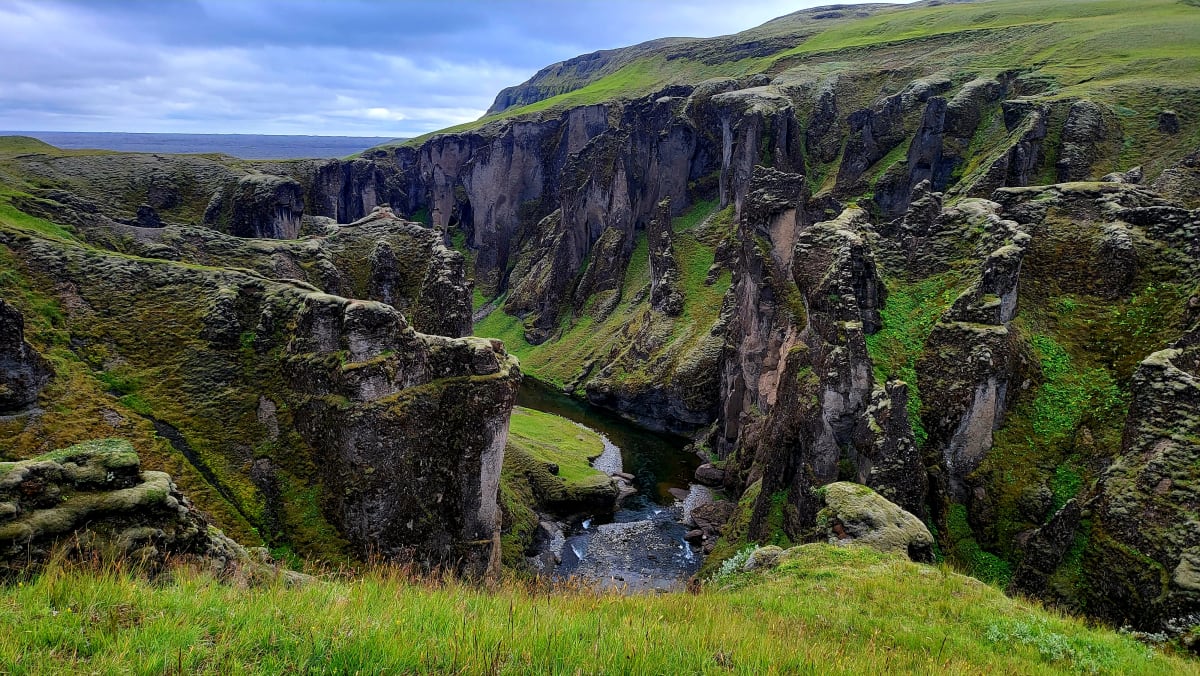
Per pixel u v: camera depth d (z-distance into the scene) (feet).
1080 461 133.08
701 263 459.73
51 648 32.68
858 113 510.17
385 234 340.80
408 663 34.30
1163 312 142.82
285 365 194.18
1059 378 145.69
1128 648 66.54
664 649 41.01
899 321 165.48
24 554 58.18
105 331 197.67
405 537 174.50
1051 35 504.02
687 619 54.85
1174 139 300.81
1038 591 107.04
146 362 194.29
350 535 170.30
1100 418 136.36
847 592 82.99
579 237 572.92
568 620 44.57
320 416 178.91
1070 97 337.93
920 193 312.71
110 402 179.83
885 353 159.12
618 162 547.90
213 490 171.63
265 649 35.27
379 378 172.86
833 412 154.30
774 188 276.62
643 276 526.16
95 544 62.34
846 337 155.43
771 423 199.52
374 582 52.34
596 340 492.13
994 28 575.79
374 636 36.81
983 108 399.03
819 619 70.59
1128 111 323.98
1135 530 98.68
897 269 182.19
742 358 295.48
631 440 359.46
